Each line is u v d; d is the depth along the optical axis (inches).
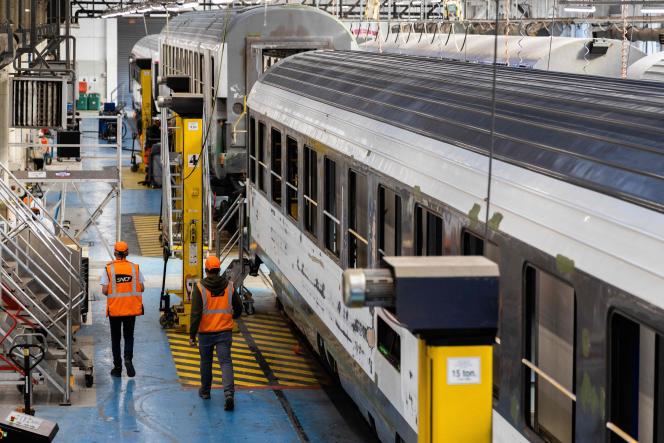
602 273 323.6
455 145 477.7
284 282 869.2
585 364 339.0
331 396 783.7
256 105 986.1
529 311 388.5
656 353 306.2
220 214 1460.4
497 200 410.3
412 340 502.0
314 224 761.0
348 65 801.6
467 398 272.7
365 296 265.9
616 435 327.0
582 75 576.7
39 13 1514.5
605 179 343.3
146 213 1641.2
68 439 684.7
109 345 920.3
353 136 637.9
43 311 809.5
